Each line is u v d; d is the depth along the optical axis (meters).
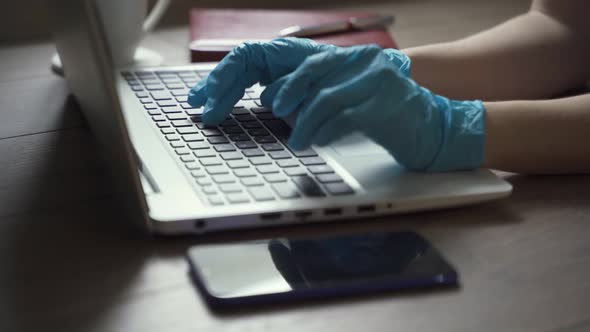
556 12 0.96
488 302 0.53
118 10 0.93
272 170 0.64
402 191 0.62
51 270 0.55
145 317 0.49
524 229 0.63
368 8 1.46
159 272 0.54
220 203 0.58
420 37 1.24
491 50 0.92
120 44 0.96
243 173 0.63
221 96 0.72
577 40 0.95
